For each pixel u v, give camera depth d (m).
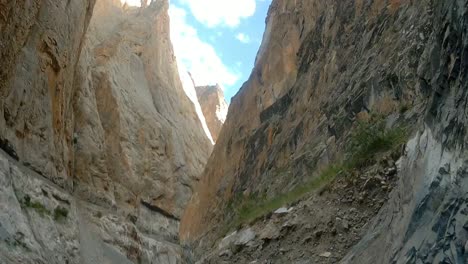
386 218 9.95
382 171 12.41
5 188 13.41
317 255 12.30
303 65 23.33
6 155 14.56
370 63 16.34
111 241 21.42
